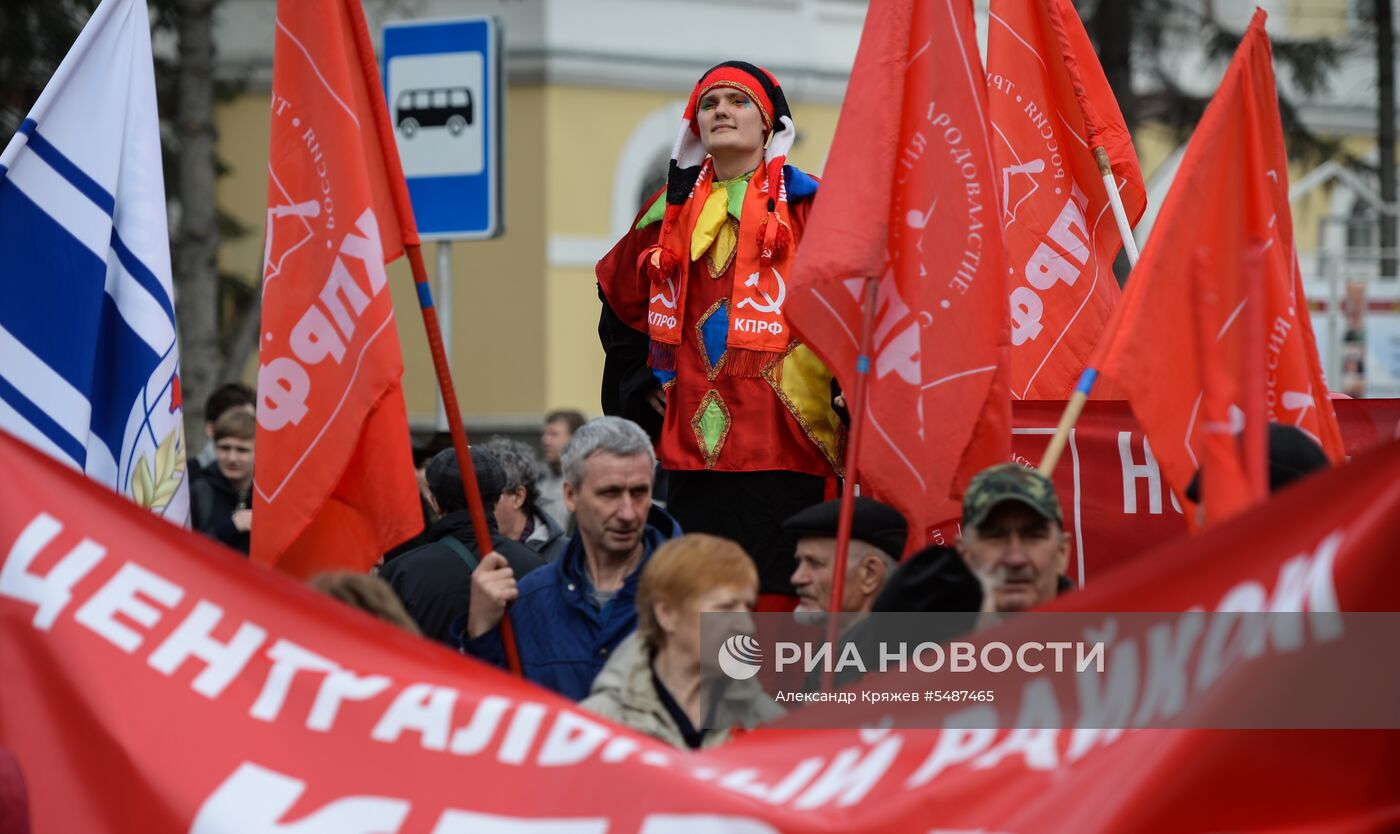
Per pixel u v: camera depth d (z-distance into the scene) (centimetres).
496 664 1026
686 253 1214
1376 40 5188
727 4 4575
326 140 1059
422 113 1523
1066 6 1260
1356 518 650
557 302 4391
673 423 1238
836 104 4756
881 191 1023
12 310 1096
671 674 877
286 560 1073
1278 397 1032
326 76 1059
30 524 796
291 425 1054
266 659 772
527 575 1088
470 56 1512
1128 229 1201
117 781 760
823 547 1010
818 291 1028
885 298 1037
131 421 1111
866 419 1030
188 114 2558
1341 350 3538
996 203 1042
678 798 707
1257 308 689
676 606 873
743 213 1197
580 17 4388
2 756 727
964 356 1034
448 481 1234
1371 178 5075
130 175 1123
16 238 1098
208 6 2566
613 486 1055
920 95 1042
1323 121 5656
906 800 688
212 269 2589
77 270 1102
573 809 720
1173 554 675
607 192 4450
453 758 742
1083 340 1256
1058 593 894
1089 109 1234
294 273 1061
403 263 4356
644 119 4481
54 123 1109
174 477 1109
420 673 764
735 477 1205
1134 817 653
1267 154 1055
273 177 1064
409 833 732
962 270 1039
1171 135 4469
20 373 1093
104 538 793
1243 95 1025
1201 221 1005
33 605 787
